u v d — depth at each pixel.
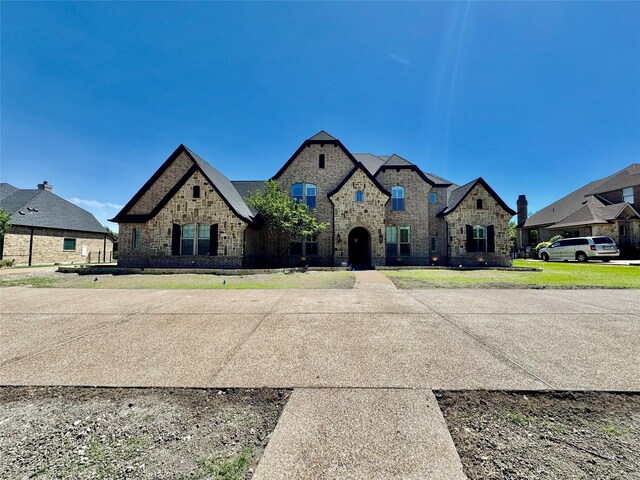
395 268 18.42
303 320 6.02
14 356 4.14
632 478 1.93
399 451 2.20
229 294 9.14
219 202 17.75
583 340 4.70
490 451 2.21
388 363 3.83
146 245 17.91
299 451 2.21
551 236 31.52
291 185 20.89
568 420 2.61
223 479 1.96
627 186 29.77
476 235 20.61
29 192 27.09
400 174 21.66
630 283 11.02
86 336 5.04
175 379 3.43
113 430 2.52
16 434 2.46
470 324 5.67
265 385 3.27
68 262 26.98
